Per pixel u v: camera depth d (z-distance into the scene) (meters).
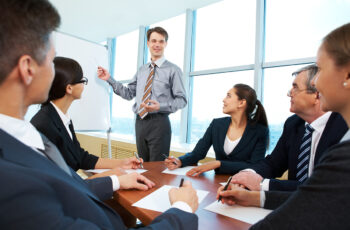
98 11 3.24
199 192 0.91
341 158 0.43
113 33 4.14
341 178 0.42
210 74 2.97
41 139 0.53
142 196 0.84
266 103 2.52
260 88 2.52
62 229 0.33
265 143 1.50
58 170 0.46
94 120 2.44
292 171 1.18
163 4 2.99
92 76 2.41
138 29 3.89
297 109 1.11
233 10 2.82
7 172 0.32
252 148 1.48
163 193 0.87
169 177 1.13
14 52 0.39
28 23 0.40
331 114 1.01
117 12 3.26
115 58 4.46
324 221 0.42
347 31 0.48
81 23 3.68
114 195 0.89
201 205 0.78
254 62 2.53
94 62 2.43
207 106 2.99
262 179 1.01
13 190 0.30
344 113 0.52
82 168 1.33
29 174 0.34
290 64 2.31
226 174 1.25
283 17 2.45
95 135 4.12
